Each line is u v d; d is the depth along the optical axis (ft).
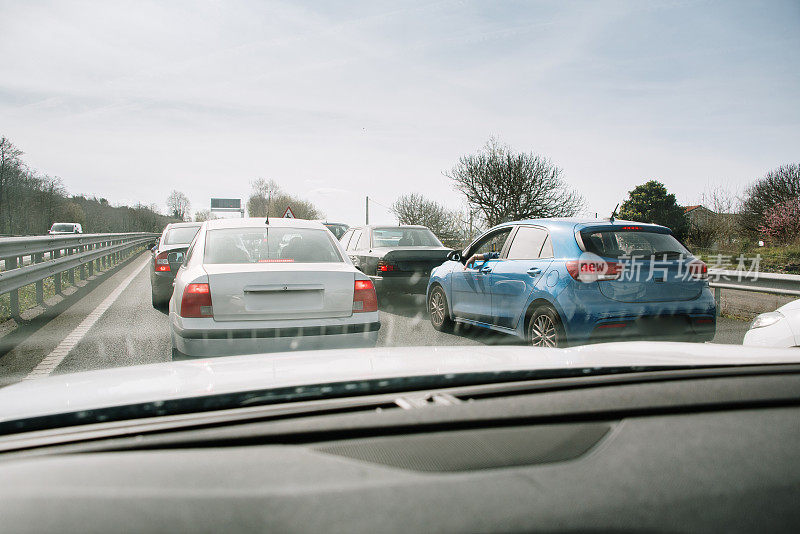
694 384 3.53
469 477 2.35
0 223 224.53
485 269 19.17
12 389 4.86
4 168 224.12
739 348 6.09
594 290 14.64
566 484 2.38
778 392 3.39
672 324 15.01
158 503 2.14
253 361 5.53
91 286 36.09
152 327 21.56
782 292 22.41
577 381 3.79
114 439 3.02
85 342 18.70
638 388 3.44
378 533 2.02
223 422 3.15
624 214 203.82
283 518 2.07
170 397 3.81
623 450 2.67
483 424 2.85
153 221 326.65
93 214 306.55
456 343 19.67
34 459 2.55
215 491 2.21
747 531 2.37
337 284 13.23
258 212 297.33
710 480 2.53
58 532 1.99
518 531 2.12
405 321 25.17
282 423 2.85
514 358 5.44
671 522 2.31
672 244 15.99
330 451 2.57
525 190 114.01
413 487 2.26
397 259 29.17
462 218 121.49
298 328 12.59
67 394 4.33
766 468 2.65
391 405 3.59
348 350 6.46
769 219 92.94
